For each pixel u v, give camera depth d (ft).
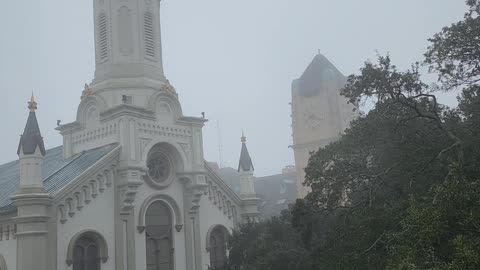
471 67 65.21
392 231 57.31
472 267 40.22
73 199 94.68
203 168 116.26
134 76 115.44
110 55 117.29
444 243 47.11
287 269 76.33
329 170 71.72
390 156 68.49
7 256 93.09
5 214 93.66
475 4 64.80
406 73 65.41
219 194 121.29
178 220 111.14
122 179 101.60
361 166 70.08
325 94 231.91
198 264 112.47
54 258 89.40
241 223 115.03
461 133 63.41
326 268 64.54
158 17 124.57
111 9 119.34
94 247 97.55
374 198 65.31
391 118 66.49
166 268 107.96
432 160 62.23
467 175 58.18
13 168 131.23
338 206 71.82
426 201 52.85
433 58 65.92
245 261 92.12
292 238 86.69
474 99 67.31
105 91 113.91
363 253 59.72
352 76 67.56
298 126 237.86
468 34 61.98
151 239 106.63
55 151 126.31
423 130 66.13
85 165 101.96
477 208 45.78
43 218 88.22
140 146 105.40
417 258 45.03
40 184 89.56
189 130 116.37
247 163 128.06
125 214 101.71
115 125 105.91
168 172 112.06
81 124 113.70
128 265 100.12
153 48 121.19
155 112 110.11
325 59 242.37
